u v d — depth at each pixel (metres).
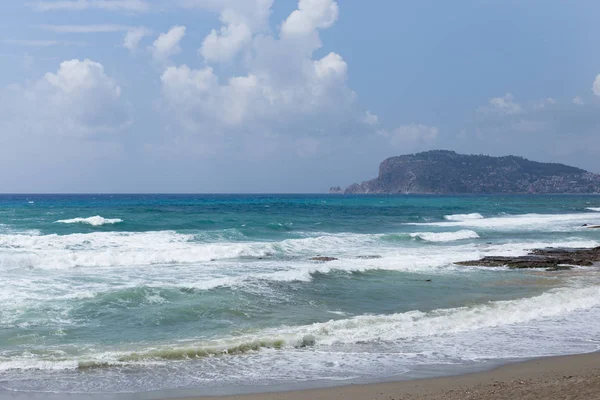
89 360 9.43
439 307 14.29
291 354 10.07
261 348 10.42
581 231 39.53
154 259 21.77
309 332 11.49
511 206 92.38
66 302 13.35
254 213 57.59
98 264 20.64
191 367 9.27
